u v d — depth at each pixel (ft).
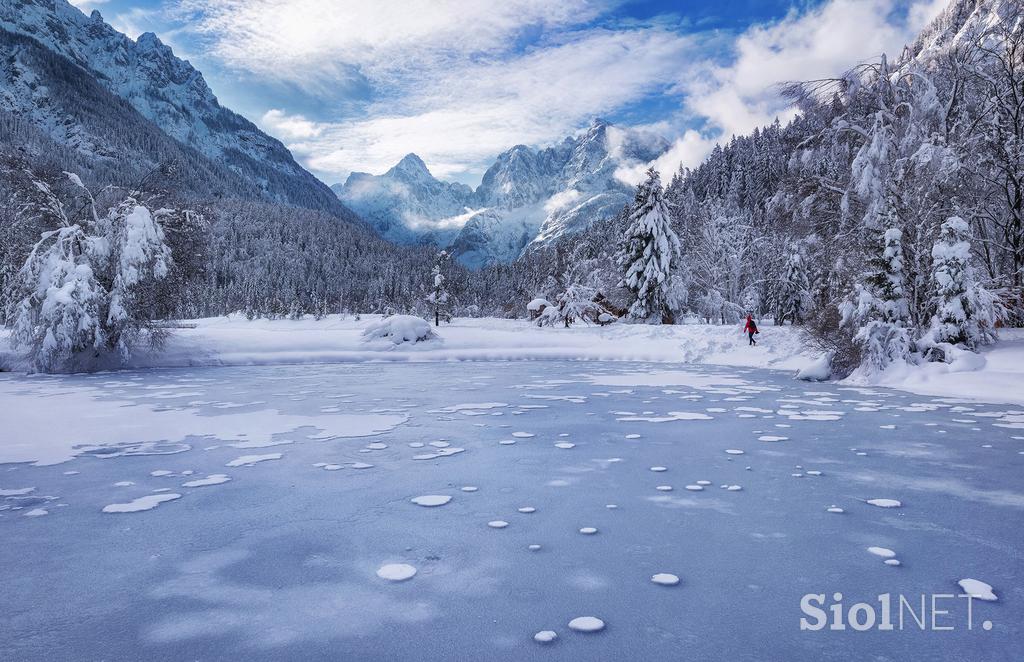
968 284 48.83
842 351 53.52
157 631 9.61
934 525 14.96
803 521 15.30
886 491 18.15
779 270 158.40
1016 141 60.59
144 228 67.21
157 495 17.76
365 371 63.87
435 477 19.90
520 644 9.18
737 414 33.91
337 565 12.42
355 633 9.53
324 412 34.71
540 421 31.55
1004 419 31.83
